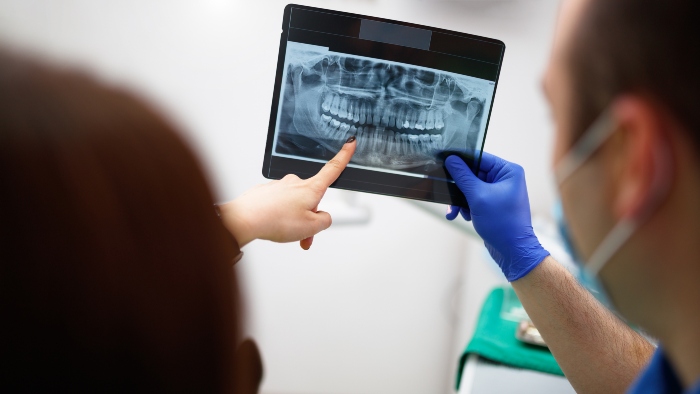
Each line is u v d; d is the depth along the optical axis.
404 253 1.98
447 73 0.94
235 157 1.73
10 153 0.32
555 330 0.90
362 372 2.08
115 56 1.58
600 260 0.45
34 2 1.49
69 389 0.35
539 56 1.63
